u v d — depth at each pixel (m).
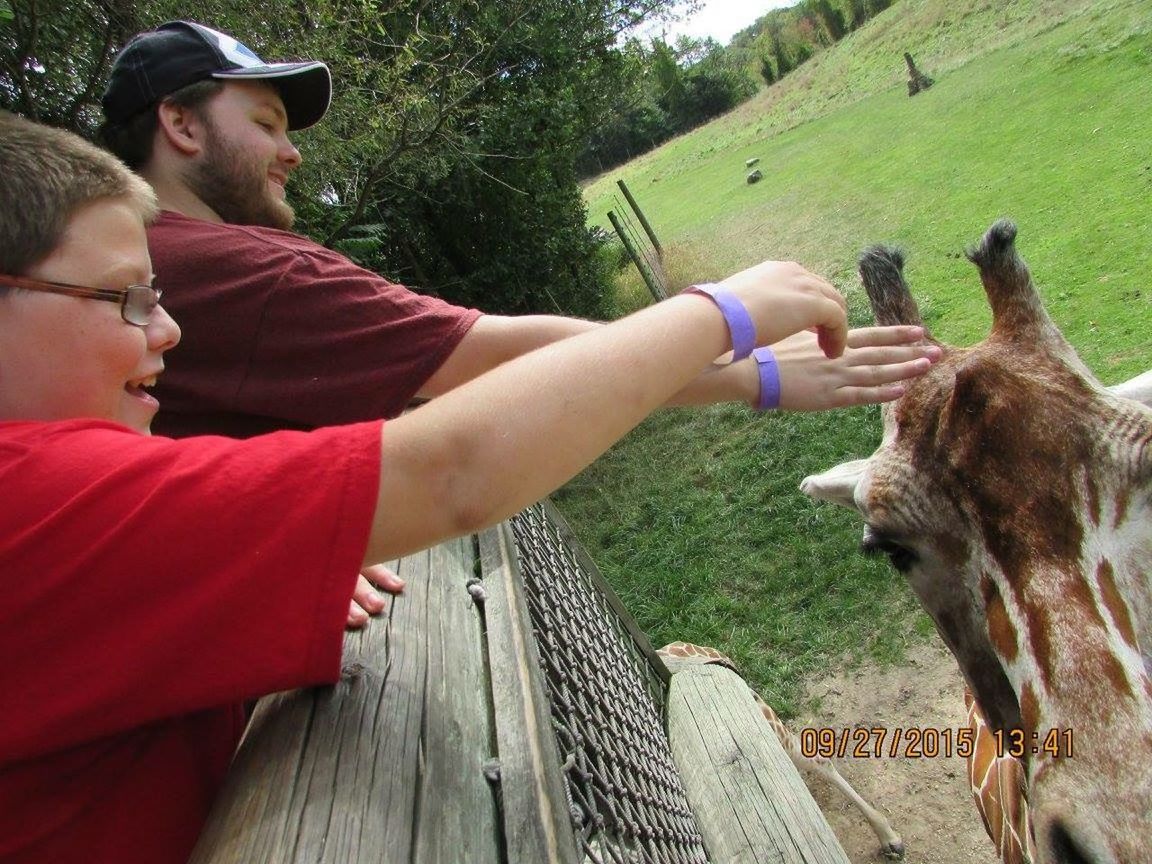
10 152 0.92
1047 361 1.78
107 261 0.97
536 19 10.84
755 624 5.53
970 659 1.92
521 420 0.91
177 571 0.83
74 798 0.94
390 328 1.50
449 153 9.27
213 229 1.52
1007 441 1.71
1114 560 1.59
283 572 0.84
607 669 2.49
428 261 11.47
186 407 1.51
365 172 7.62
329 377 1.50
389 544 0.89
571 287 12.87
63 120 4.36
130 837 0.97
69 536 0.82
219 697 0.87
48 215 0.92
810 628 5.29
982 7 21.61
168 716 0.90
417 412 0.93
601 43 12.13
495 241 11.49
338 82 6.09
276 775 1.06
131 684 0.84
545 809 1.13
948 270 8.99
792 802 2.87
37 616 0.82
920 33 23.56
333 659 0.87
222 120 1.73
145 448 0.88
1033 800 1.54
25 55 3.93
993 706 1.91
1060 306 7.14
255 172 1.79
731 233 15.20
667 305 1.08
